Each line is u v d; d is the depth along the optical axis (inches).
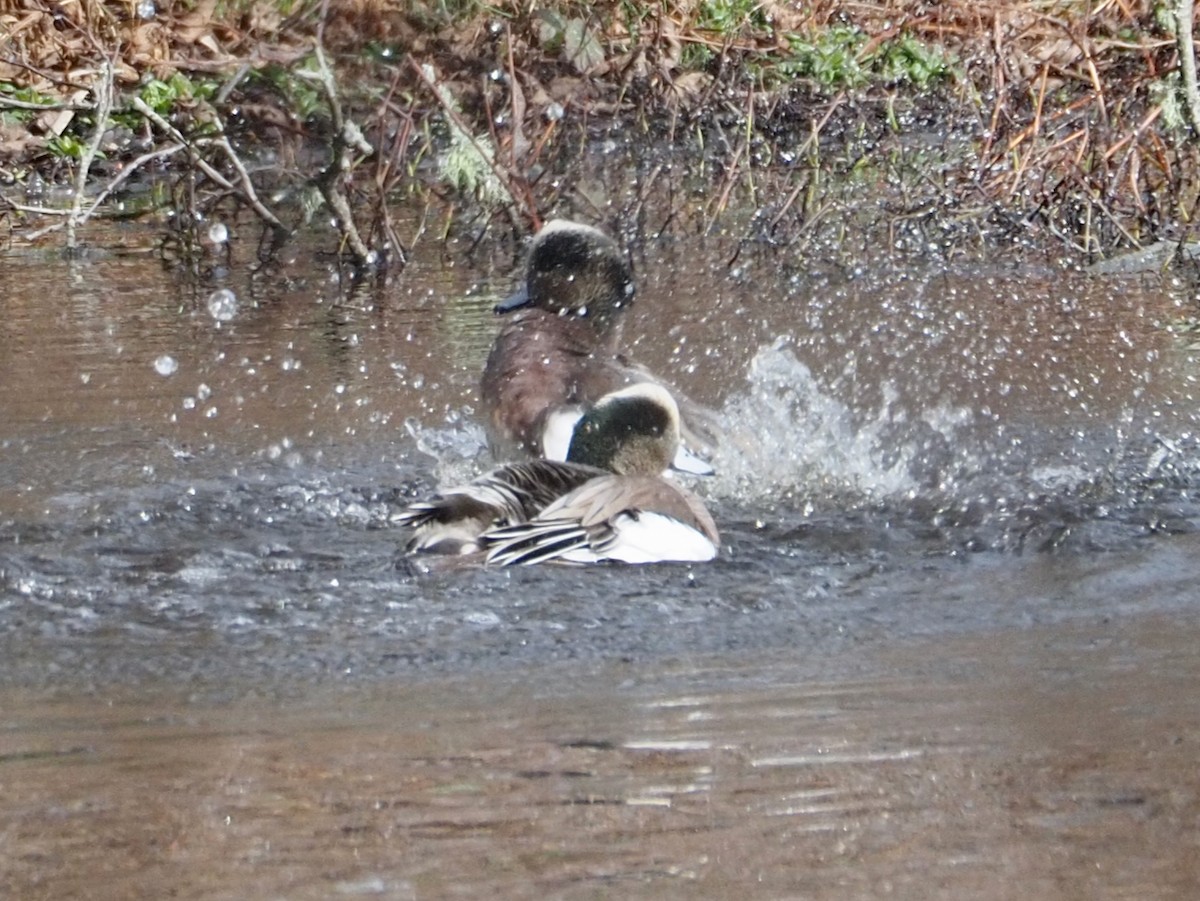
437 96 798.5
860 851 234.5
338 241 815.7
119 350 611.5
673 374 586.2
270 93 873.5
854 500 453.4
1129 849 234.5
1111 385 568.1
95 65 934.4
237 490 457.7
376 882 225.8
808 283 731.4
